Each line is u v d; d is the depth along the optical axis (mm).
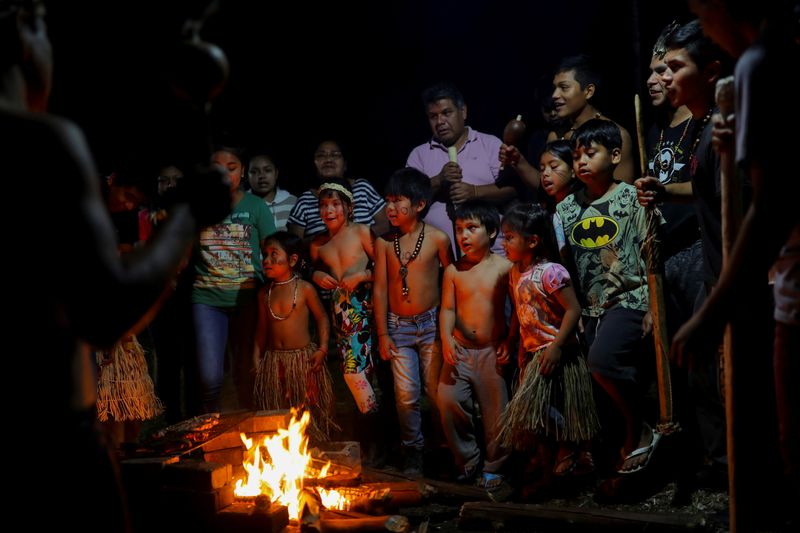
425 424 5117
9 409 1674
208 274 4562
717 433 3637
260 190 6059
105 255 1625
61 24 8250
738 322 2455
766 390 2727
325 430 4570
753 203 2031
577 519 3314
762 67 1992
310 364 4512
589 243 3977
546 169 4285
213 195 1873
